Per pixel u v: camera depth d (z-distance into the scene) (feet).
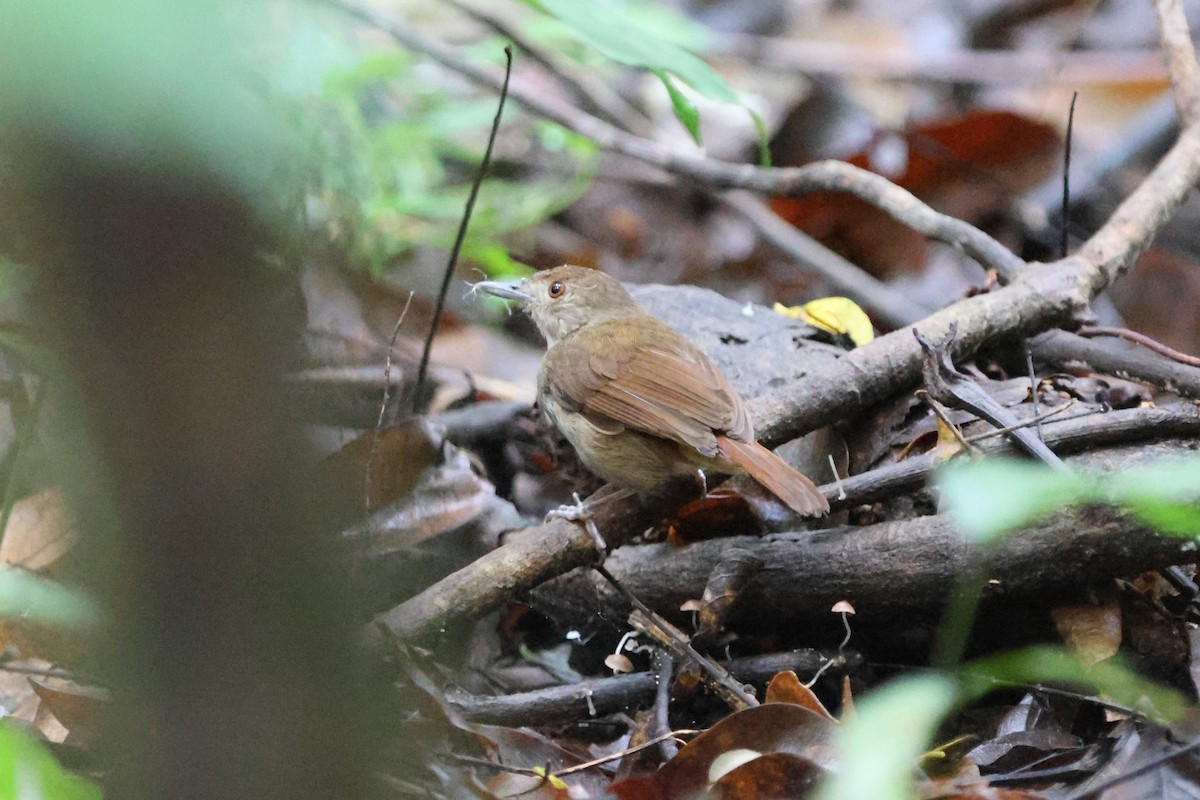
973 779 19.60
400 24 44.11
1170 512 13.96
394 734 18.34
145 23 7.21
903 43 60.90
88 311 9.59
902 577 23.45
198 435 10.44
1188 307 45.09
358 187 32.78
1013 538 22.21
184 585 11.43
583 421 26.71
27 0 6.91
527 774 20.03
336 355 27.55
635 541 27.48
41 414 23.76
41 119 7.52
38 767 13.73
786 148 54.60
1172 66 38.14
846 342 33.12
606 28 26.32
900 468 24.48
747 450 23.70
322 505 12.26
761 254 48.44
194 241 9.19
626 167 53.72
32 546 22.75
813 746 18.89
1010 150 46.88
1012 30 61.46
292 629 12.12
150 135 7.80
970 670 22.24
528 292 32.07
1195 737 19.72
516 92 44.50
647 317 28.86
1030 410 26.48
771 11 62.95
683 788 19.26
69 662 22.25
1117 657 22.40
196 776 12.28
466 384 36.24
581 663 27.55
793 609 24.81
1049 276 31.07
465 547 27.55
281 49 15.34
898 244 46.75
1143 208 33.50
